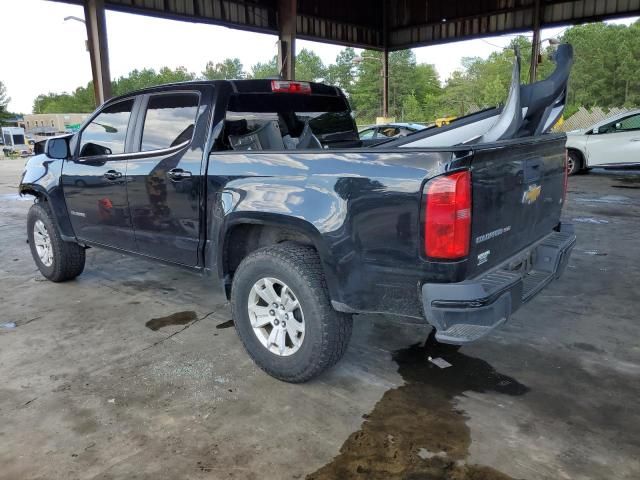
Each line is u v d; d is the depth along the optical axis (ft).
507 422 8.64
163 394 9.67
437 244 7.71
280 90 12.24
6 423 8.80
